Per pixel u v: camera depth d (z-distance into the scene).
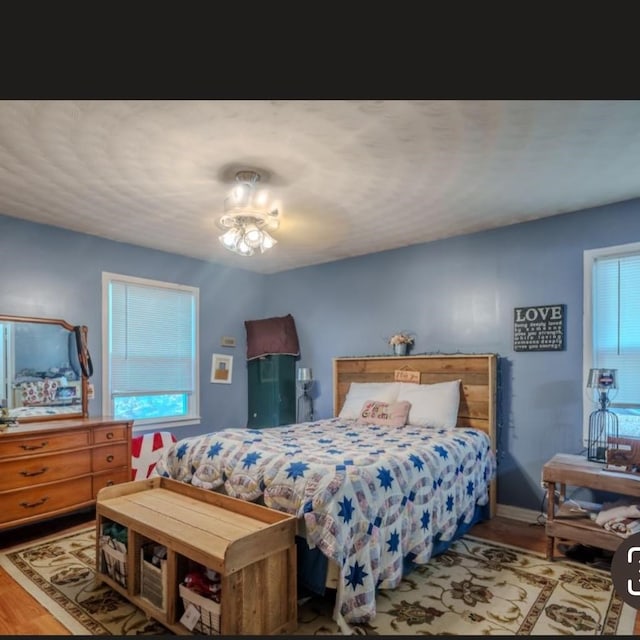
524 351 3.59
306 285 5.18
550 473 2.73
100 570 2.45
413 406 3.72
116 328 4.15
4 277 3.43
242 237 2.89
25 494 2.96
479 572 2.55
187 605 1.95
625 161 2.49
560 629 1.99
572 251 3.39
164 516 2.27
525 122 2.06
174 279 4.63
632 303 3.14
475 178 2.74
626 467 2.67
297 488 2.14
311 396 5.06
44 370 3.58
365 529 2.07
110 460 3.46
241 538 1.84
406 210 3.33
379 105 1.92
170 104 1.90
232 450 2.61
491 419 3.54
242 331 5.32
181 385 4.68
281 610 1.99
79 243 3.89
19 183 2.78
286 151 2.36
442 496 2.65
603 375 2.96
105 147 2.29
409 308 4.31
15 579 2.48
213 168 2.57
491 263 3.80
